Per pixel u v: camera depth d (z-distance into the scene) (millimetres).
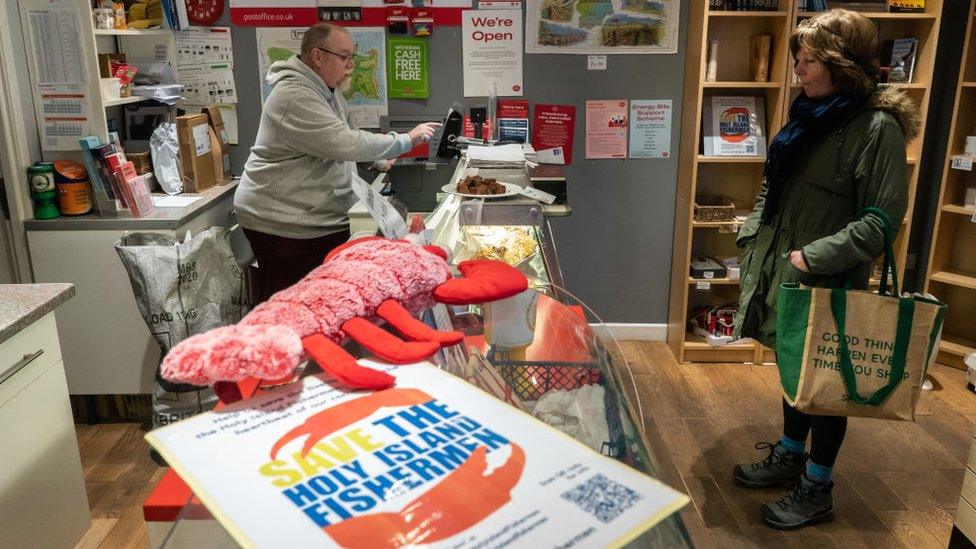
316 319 906
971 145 3438
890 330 1956
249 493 672
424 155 3592
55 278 2945
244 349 792
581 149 3750
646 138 3729
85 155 2852
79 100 2889
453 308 1327
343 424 775
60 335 2988
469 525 637
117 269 2934
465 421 786
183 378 778
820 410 2061
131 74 3217
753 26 3533
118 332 2994
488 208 2074
